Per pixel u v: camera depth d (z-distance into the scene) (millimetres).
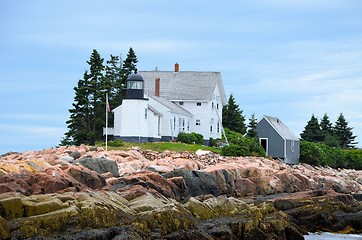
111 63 106438
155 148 79812
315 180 70250
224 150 81812
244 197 56312
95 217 27906
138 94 85562
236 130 113938
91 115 89875
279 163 82625
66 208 28547
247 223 34094
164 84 100438
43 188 37406
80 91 89250
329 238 38969
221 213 36250
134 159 63781
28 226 26188
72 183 38750
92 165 51656
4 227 25453
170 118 90188
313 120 138125
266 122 98688
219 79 101750
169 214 30234
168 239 28781
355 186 74875
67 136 88438
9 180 37500
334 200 46688
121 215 29516
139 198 34938
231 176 58375
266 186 60250
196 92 98125
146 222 28984
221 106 104000
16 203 28500
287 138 97438
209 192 54219
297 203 44344
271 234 34781
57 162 48906
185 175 52844
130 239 26547
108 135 88625
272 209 39312
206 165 66938
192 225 30875
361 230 42531
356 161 105312
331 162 100562
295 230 36125
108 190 38656
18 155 62500
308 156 98562
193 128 97750
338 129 142375
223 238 32094
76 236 26156
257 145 87500
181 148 81625
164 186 47500
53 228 26719
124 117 85625
